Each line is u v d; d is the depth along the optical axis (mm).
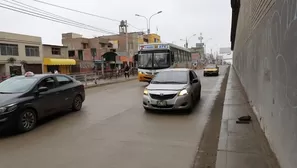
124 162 4641
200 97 12195
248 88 10531
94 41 51375
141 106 10273
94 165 4547
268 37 5312
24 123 6891
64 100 8781
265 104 5602
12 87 7500
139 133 6457
